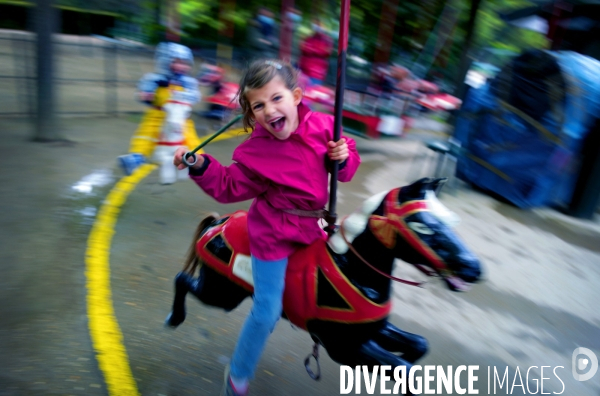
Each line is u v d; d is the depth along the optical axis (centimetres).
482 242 519
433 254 193
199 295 262
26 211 443
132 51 966
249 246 237
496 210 621
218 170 210
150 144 519
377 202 211
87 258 379
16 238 395
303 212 216
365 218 211
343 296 212
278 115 198
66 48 1112
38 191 489
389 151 846
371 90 860
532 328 374
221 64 985
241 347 229
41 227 418
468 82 767
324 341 225
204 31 1118
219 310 338
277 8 1094
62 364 271
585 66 587
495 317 382
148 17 1221
